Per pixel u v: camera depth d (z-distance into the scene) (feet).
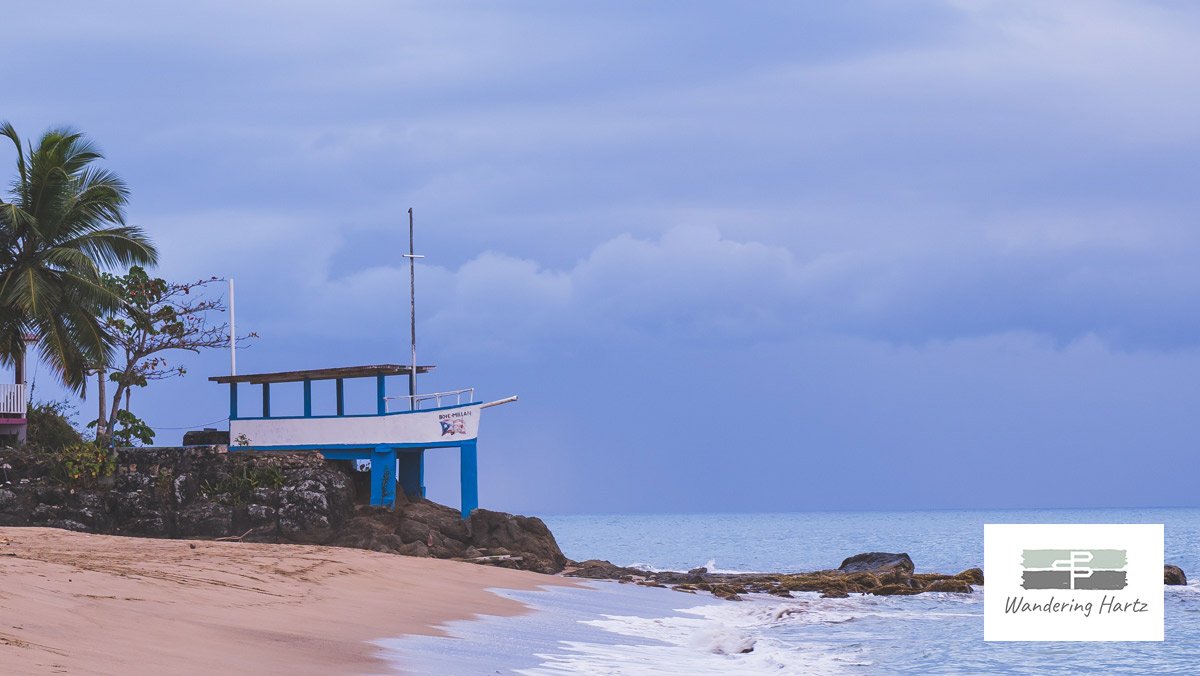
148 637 49.57
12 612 48.39
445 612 76.43
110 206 141.18
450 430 141.18
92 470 133.59
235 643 52.13
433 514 137.59
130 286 159.74
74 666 40.93
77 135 139.95
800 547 330.13
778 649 77.30
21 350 139.54
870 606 111.45
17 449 138.82
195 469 135.33
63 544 97.40
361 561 97.45
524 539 135.95
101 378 154.71
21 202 135.54
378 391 142.10
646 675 58.65
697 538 435.53
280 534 131.34
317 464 137.49
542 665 58.49
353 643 57.52
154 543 102.37
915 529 527.81
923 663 76.38
